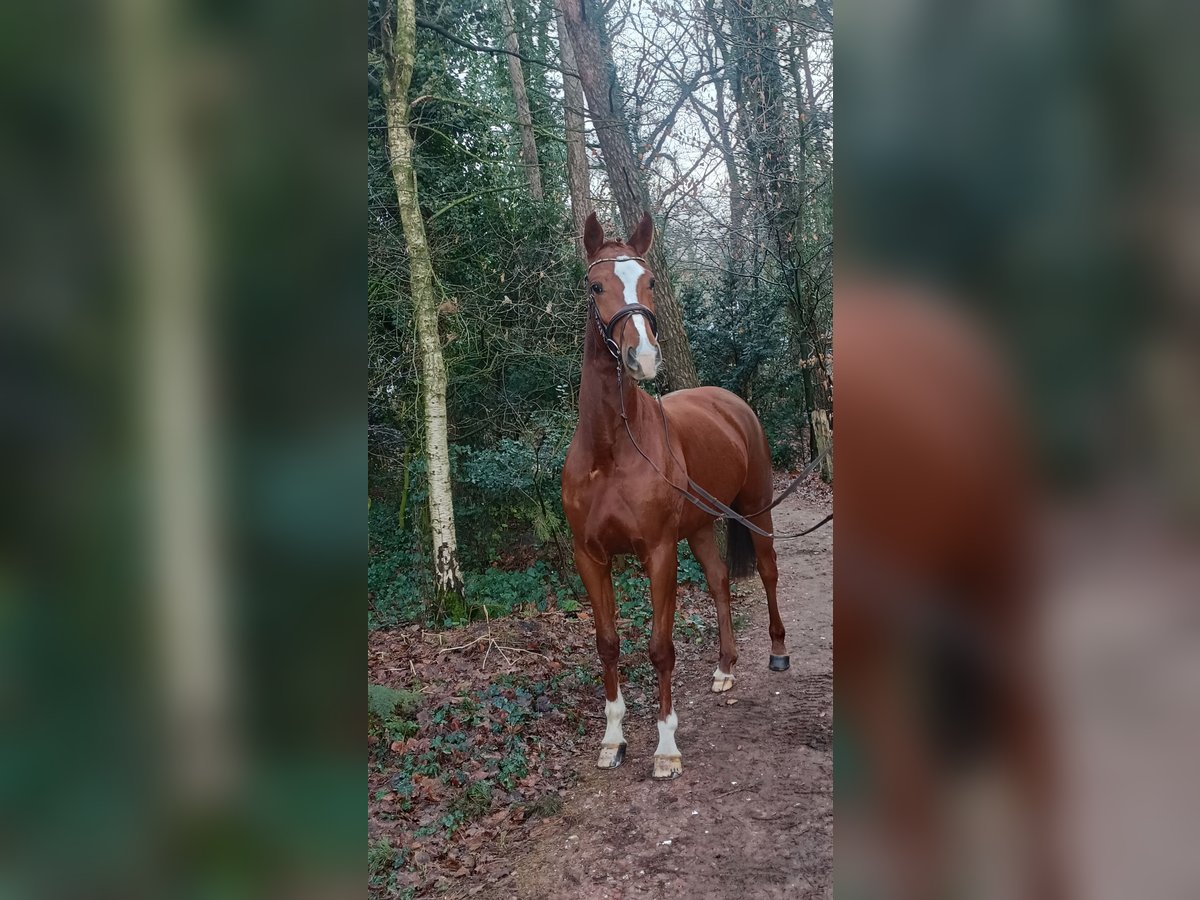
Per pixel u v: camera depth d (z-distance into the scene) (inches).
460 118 272.7
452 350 254.4
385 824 110.2
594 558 129.5
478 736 136.9
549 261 276.8
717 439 156.0
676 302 249.3
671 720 128.0
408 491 256.7
